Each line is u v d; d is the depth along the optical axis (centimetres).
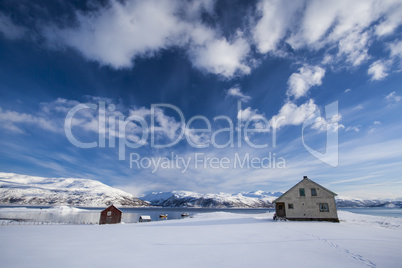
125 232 2552
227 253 1360
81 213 12094
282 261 1165
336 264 1107
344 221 3719
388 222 3647
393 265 1088
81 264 1091
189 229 2816
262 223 3416
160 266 1077
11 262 1105
